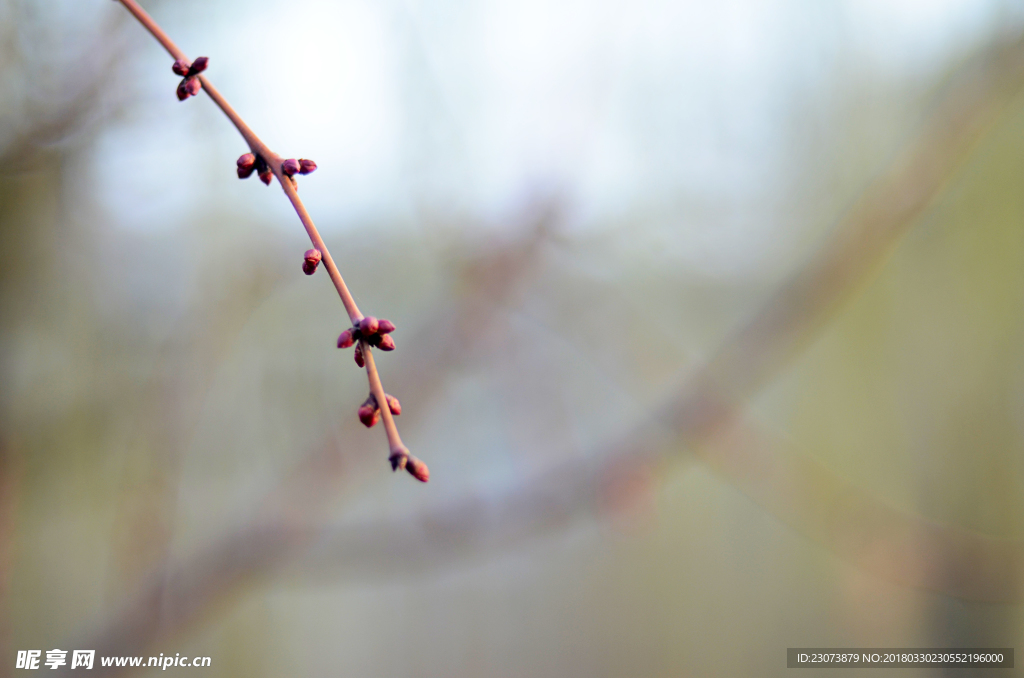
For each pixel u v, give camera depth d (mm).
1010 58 1218
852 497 1385
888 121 2135
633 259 1993
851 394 2352
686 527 2590
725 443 1358
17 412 1210
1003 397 2275
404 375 1462
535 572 2512
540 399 1536
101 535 1370
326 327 1609
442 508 1324
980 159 2072
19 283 1210
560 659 2436
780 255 2152
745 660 2391
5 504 1179
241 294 1431
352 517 1510
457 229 1496
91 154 1205
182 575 1216
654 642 2465
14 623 1277
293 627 2018
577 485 1333
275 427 1547
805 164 2162
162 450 1277
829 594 2344
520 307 1521
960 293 2270
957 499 2289
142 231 1396
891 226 1279
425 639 2359
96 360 1338
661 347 1551
